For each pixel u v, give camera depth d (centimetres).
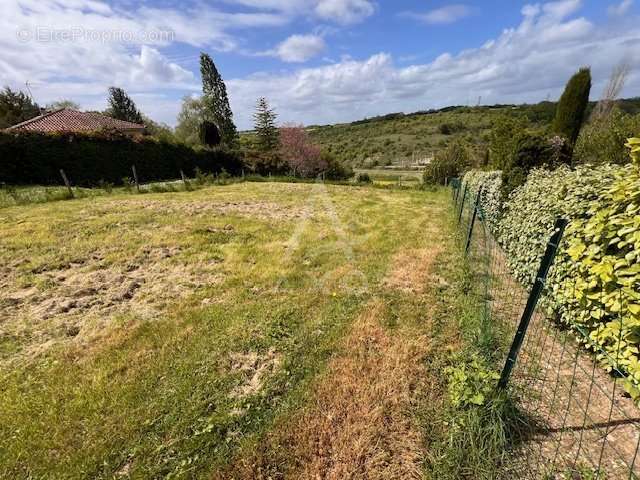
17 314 393
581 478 191
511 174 636
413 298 425
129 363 304
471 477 197
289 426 236
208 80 3669
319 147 3016
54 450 220
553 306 330
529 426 227
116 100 4188
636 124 772
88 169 1725
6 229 714
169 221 814
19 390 272
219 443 224
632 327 218
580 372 281
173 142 2108
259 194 1336
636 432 220
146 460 213
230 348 323
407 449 218
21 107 3453
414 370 288
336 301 418
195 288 461
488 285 458
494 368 280
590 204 290
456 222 843
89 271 517
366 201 1245
